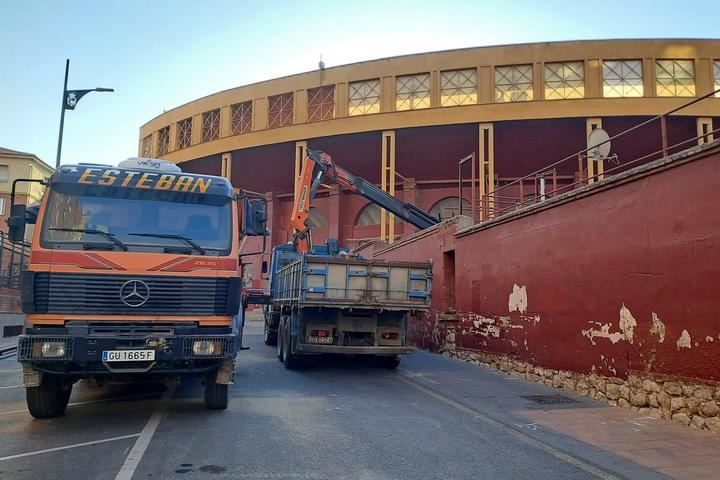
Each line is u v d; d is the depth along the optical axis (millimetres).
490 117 29000
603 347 9031
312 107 33375
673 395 7484
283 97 34344
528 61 29359
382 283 11656
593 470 5449
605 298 9016
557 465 5602
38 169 56344
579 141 30312
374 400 8953
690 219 7270
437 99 30156
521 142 30625
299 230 17250
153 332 6578
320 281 11312
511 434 6887
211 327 6945
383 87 31219
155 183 7219
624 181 8594
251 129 34594
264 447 5902
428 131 30516
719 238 6781
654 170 7930
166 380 7367
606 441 6551
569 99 28469
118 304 6559
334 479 4938
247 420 7188
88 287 6508
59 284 6441
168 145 39375
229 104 35625
